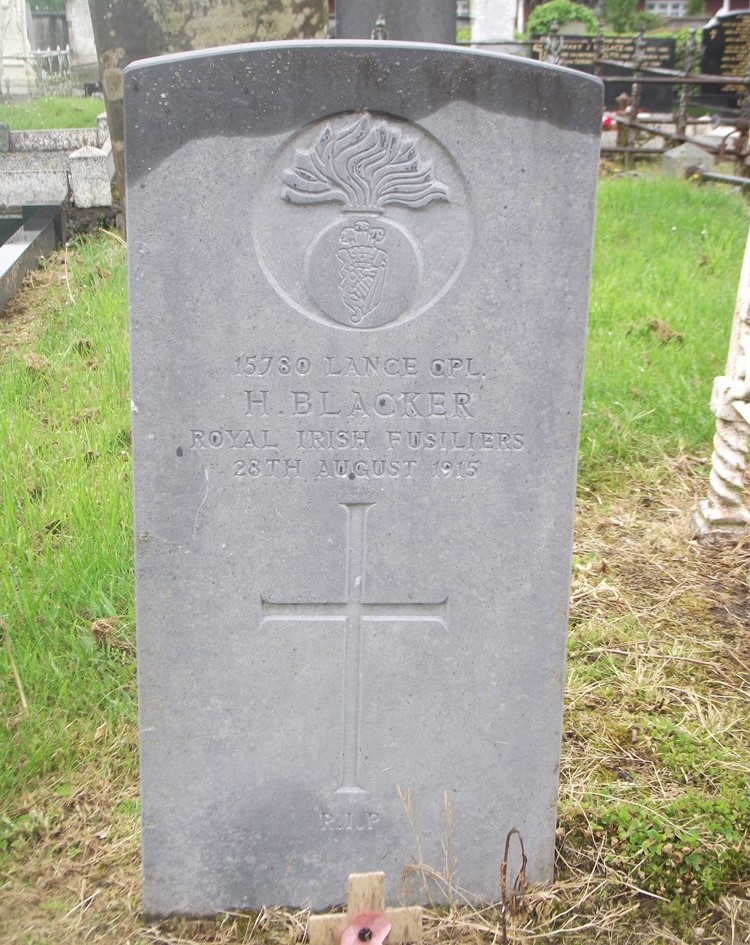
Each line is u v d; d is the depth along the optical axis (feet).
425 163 3.56
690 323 8.73
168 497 3.73
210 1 9.12
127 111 3.44
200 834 4.00
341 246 3.60
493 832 4.10
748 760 4.67
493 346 3.70
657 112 19.97
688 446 7.16
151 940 3.97
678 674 5.19
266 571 3.81
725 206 12.62
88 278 9.47
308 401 3.70
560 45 15.47
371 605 3.88
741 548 6.18
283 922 4.05
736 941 4.05
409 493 3.79
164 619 3.82
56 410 6.80
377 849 4.08
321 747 3.98
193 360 3.63
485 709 3.99
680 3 49.26
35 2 28.68
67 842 4.30
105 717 4.75
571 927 4.06
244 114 3.47
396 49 3.46
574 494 3.84
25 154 13.26
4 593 5.16
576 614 5.58
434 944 3.98
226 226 3.55
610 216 11.80
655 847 4.25
